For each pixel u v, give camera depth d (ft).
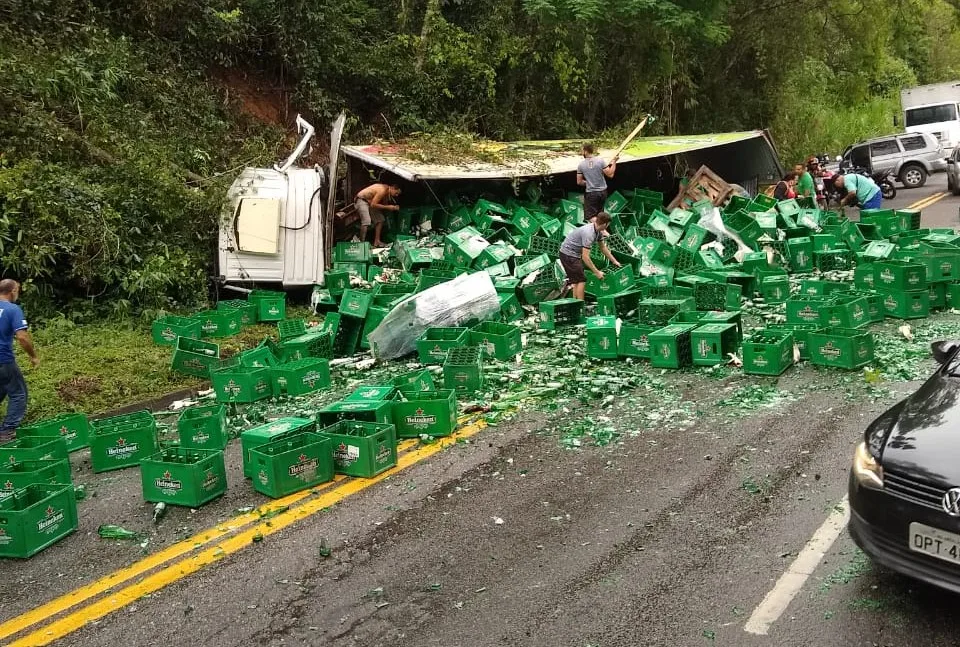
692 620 13.60
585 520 17.60
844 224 49.49
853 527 14.02
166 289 39.27
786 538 16.17
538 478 20.07
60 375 29.86
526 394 26.96
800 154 104.12
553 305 34.83
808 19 88.33
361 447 20.57
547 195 59.16
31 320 35.40
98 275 37.11
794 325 32.09
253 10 59.26
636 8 68.85
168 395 29.66
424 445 22.85
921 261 35.86
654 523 17.24
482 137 67.72
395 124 64.95
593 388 27.07
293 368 28.81
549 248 46.26
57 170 37.81
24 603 15.60
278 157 54.54
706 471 19.84
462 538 17.07
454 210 53.16
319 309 41.16
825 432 21.83
